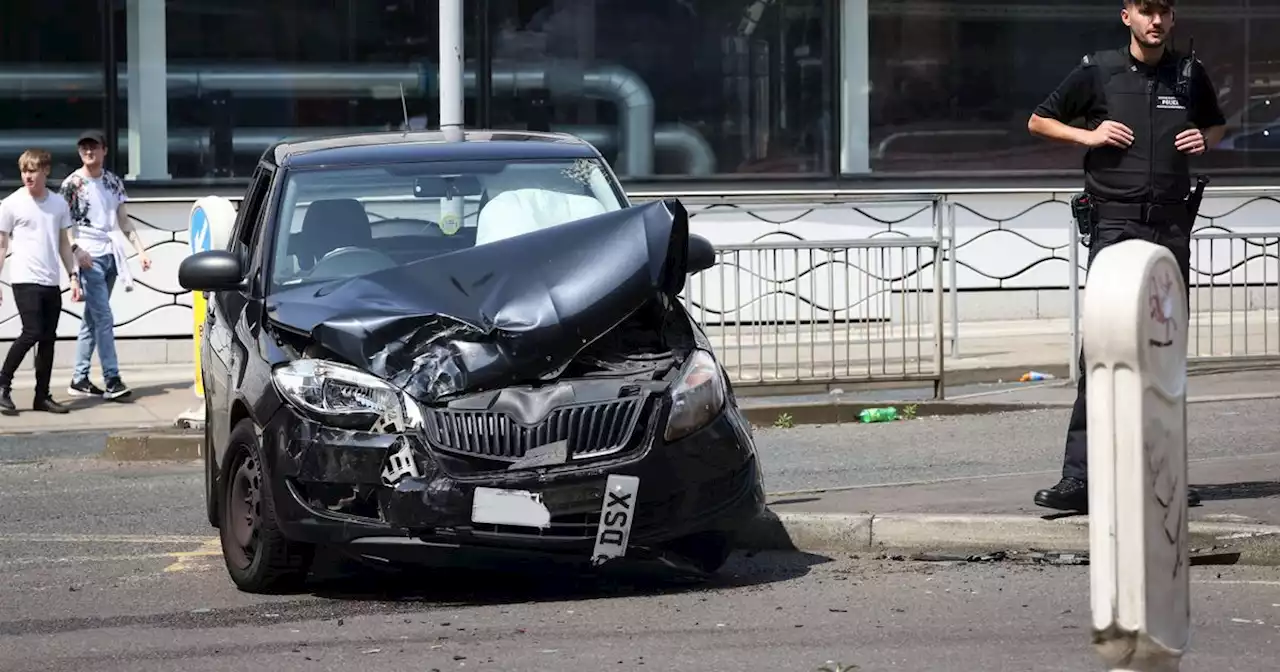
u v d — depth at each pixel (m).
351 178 13.23
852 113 28.66
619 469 10.71
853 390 21.14
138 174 27.14
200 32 27.28
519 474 10.61
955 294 23.58
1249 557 11.75
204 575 12.52
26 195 22.20
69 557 13.44
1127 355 6.12
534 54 27.91
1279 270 21.52
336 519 10.75
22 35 26.83
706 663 9.38
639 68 28.17
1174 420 6.37
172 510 15.66
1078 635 9.84
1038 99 29.00
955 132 28.89
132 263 26.58
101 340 23.09
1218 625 10.01
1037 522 12.26
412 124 27.83
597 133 28.16
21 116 26.89
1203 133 12.56
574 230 11.76
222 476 11.94
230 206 18.50
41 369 22.39
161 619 11.03
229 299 12.98
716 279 20.20
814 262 20.33
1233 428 17.88
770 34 28.44
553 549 10.68
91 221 22.88
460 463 10.62
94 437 20.86
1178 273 6.40
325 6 27.55
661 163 28.31
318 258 12.66
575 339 11.05
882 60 28.67
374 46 27.70
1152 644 6.21
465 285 11.43
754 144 28.50
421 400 10.79
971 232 28.50
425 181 13.28
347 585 11.92
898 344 20.52
